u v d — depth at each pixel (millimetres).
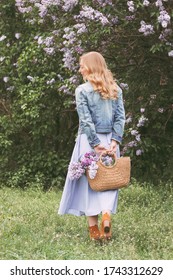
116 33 8055
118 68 8797
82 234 6125
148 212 7176
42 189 10148
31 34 10672
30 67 10484
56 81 10078
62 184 10688
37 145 11055
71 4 7918
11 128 10914
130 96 9180
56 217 6805
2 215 6969
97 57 5934
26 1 9242
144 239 5762
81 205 5918
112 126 5949
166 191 8578
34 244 5480
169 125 10219
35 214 6988
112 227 6293
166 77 8945
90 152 5785
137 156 10281
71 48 8234
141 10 7676
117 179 5754
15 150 11164
